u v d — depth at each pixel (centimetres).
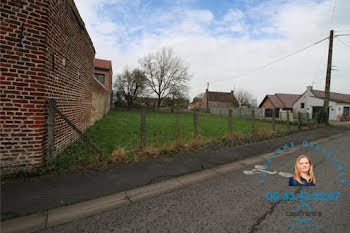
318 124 1533
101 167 420
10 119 347
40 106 375
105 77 2544
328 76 1580
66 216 248
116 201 292
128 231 217
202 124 1427
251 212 260
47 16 381
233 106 5031
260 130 970
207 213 257
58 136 464
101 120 1298
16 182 329
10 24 343
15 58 348
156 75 3566
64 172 380
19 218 238
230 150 632
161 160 494
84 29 720
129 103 3478
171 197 307
